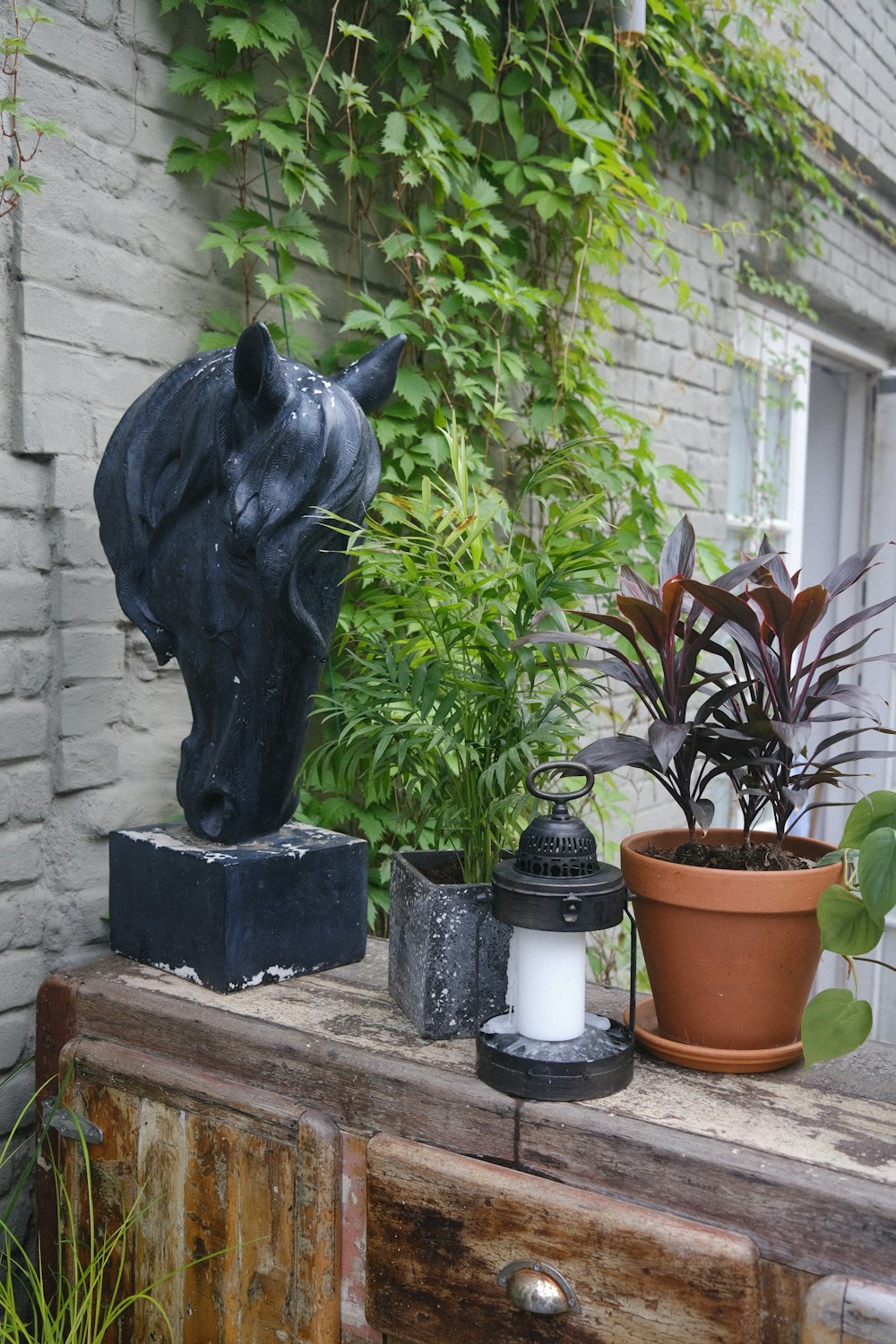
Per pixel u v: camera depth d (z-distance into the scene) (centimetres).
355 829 179
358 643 164
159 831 132
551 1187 91
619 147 217
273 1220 106
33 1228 140
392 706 123
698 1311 84
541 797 96
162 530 121
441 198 182
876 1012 281
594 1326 88
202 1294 111
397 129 173
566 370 209
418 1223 97
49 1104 122
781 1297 83
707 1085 98
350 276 183
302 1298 104
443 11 177
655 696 106
